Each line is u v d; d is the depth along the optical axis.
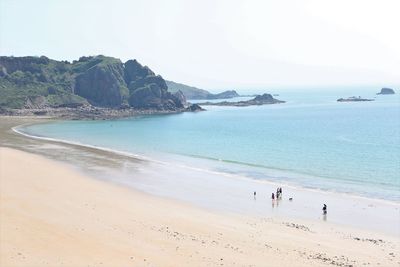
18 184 59.16
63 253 34.09
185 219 47.41
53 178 66.44
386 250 39.69
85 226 41.59
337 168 86.06
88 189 60.38
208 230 43.41
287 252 37.69
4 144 111.81
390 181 73.38
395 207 56.56
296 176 77.69
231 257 35.53
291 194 63.50
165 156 100.25
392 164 90.56
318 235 43.94
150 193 61.22
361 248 40.06
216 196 61.09
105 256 34.03
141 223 44.16
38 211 45.75
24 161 81.06
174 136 145.25
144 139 135.50
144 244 37.47
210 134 153.12
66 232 39.25
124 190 62.03
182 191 63.59
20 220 41.84
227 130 167.62
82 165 82.56
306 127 179.62
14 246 34.72
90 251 34.91
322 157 100.62
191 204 55.69
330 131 163.62
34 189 56.84
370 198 61.47
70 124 183.62
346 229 46.66
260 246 39.03
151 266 32.59
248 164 90.06
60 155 94.94
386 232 45.91
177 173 78.31
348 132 159.50
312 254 37.53
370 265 35.44
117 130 162.88
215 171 81.56
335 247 40.03
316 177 76.88
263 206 56.19
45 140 124.44
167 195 60.47
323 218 51.06
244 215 51.28
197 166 86.81
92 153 100.19
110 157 94.88
